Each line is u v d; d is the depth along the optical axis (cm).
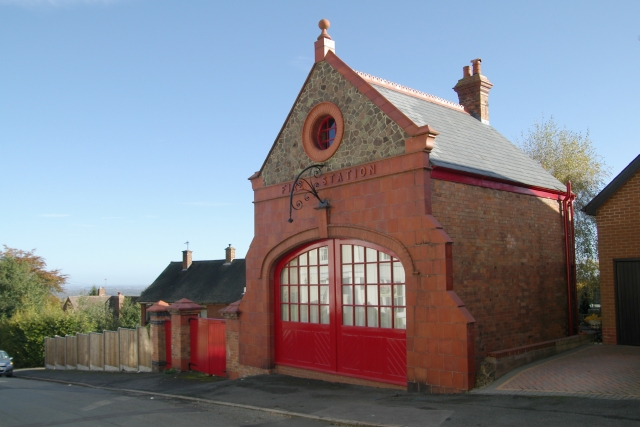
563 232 1472
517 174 1353
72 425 952
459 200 1151
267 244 1448
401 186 1114
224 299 3409
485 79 1692
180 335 1744
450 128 1380
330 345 1289
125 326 3747
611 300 1357
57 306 3950
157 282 4000
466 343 991
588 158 2323
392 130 1139
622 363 1087
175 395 1296
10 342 3366
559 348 1273
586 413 770
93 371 2286
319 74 1327
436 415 850
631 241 1324
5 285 4297
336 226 1252
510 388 975
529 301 1303
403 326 1127
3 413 1109
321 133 1353
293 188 1277
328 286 1307
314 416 948
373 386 1177
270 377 1387
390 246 1131
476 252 1169
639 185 1319
